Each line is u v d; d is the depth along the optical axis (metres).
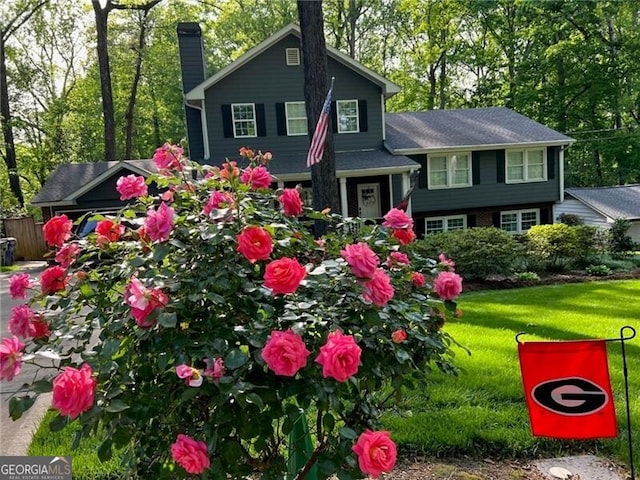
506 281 9.34
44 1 20.41
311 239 1.86
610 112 22.00
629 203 15.72
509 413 3.03
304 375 1.49
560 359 2.12
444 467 2.54
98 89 22.41
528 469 2.52
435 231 15.70
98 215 1.88
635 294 7.53
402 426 2.88
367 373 1.66
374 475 1.37
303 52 6.36
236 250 1.65
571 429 2.10
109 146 17.38
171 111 24.20
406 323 1.82
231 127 14.14
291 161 14.14
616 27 20.72
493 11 22.42
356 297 1.63
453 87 24.94
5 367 1.41
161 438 1.57
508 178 15.95
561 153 16.11
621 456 2.59
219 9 21.81
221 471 1.43
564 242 10.59
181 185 1.99
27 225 16.03
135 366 1.58
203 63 14.86
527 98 21.72
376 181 15.30
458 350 4.37
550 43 21.59
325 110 5.24
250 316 1.58
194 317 1.58
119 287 1.75
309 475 1.96
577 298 7.24
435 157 15.47
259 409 1.46
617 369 3.85
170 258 1.67
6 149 19.80
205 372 1.38
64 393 1.28
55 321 1.70
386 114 17.72
